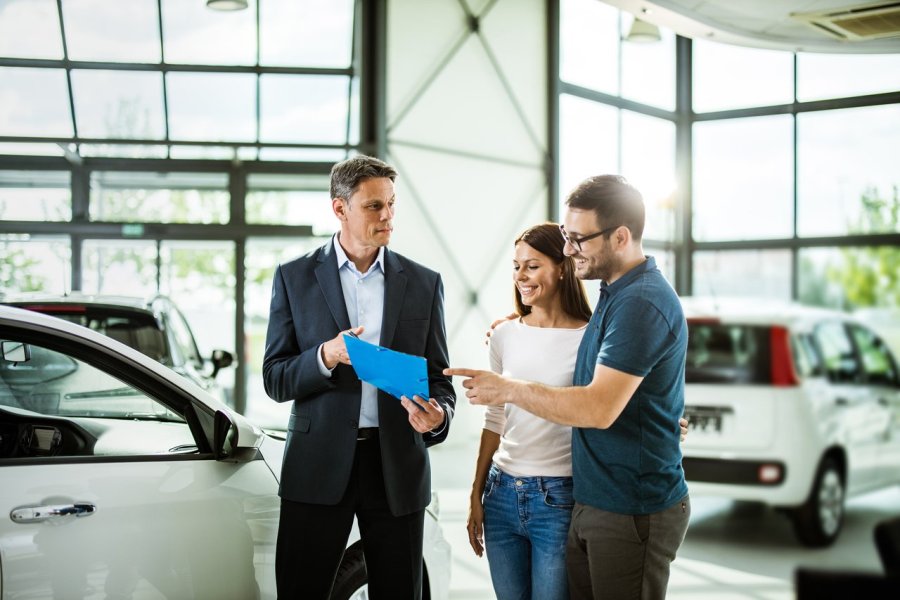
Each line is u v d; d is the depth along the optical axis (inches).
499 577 100.3
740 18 275.4
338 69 400.8
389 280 103.8
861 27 271.1
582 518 87.3
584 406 81.3
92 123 390.0
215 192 396.8
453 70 418.6
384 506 100.9
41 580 85.3
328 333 100.3
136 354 98.0
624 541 84.6
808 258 659.4
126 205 393.1
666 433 85.5
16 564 84.0
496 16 430.3
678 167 497.4
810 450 200.2
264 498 102.8
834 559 198.7
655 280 84.9
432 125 413.1
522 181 440.1
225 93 396.5
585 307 100.0
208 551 97.0
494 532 100.1
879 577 84.1
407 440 101.3
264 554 102.3
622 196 85.4
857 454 219.1
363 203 98.5
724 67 487.2
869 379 230.5
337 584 110.8
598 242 85.6
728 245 487.5
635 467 84.4
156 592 92.7
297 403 100.7
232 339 382.9
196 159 395.2
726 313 211.9
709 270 497.7
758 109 479.2
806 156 469.1
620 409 81.7
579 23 456.1
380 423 99.7
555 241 98.5
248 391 383.6
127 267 379.6
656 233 489.7
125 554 90.7
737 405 202.8
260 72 396.8
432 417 90.2
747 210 484.7
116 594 89.9
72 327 94.7
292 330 102.7
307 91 400.8
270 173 397.7
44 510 86.3
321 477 98.0
